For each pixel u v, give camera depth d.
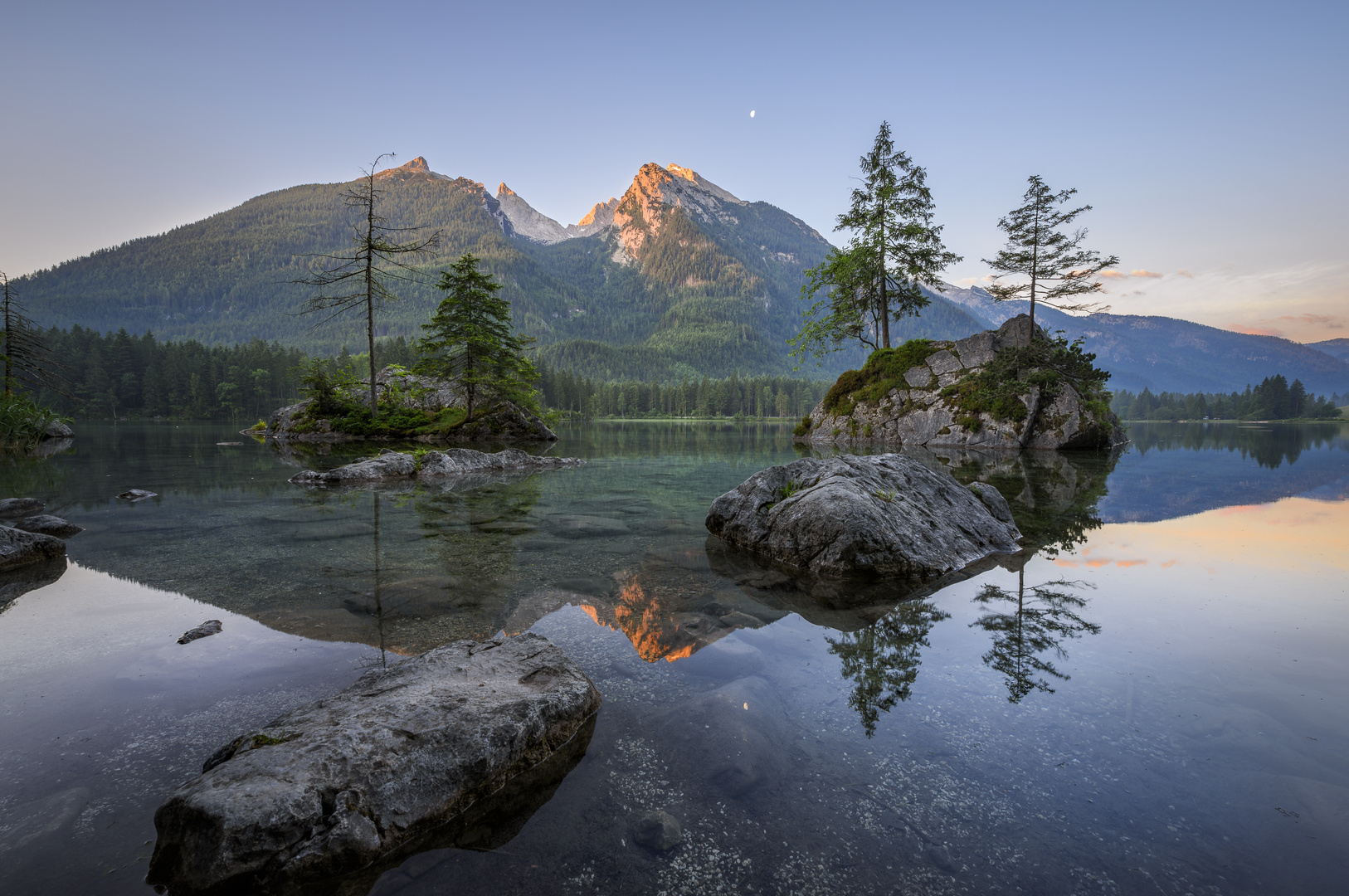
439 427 32.38
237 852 2.01
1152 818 2.26
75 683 3.42
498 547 7.25
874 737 2.88
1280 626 4.56
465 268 30.97
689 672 3.65
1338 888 1.89
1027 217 30.97
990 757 2.69
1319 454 25.22
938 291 34.31
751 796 2.42
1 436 23.89
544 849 2.15
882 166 32.75
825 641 4.21
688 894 1.91
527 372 33.19
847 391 36.53
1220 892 1.89
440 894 1.95
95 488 12.34
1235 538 8.09
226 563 6.30
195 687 3.38
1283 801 2.35
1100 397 29.94
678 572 6.20
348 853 2.09
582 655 3.93
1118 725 2.99
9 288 31.70
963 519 7.70
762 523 7.29
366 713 2.70
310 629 4.37
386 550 7.00
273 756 2.36
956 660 3.88
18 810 2.27
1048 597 5.36
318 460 19.28
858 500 6.60
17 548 6.18
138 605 4.89
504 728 2.62
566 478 15.50
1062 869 2.00
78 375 86.88
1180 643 4.19
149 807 2.31
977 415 29.47
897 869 2.01
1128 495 12.27
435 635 4.27
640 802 2.40
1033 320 31.08
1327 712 3.13
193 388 88.50
